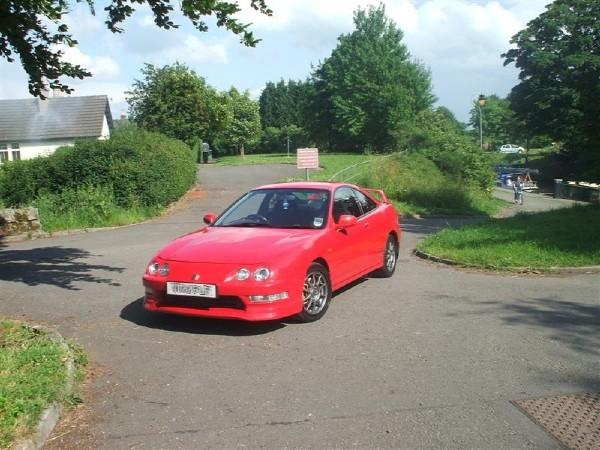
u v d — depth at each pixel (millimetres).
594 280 8719
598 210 15672
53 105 45969
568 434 3910
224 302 6074
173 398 4594
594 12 48812
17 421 3900
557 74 50062
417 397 4523
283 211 7523
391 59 67062
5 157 43938
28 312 7199
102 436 3994
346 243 7488
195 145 36812
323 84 78812
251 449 3771
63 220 16625
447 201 27562
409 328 6328
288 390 4695
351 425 4074
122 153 19734
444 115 53156
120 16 7719
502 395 4547
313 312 6625
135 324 6629
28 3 7047
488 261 9781
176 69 36219
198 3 7023
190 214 20406
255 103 73812
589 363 5223
